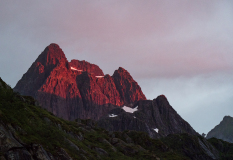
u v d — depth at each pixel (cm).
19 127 7069
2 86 8838
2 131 6244
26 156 6281
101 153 10962
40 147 6744
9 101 8306
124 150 13600
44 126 8456
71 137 10038
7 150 6062
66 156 7556
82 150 9175
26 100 10044
